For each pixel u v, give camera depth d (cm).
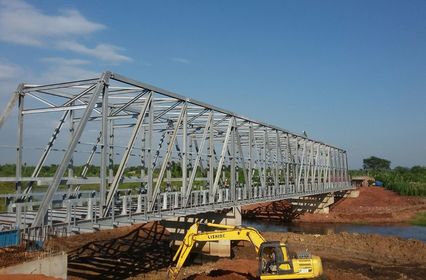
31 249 1786
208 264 3325
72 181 2095
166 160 2733
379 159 17750
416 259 3731
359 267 3434
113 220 2198
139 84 2377
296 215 6788
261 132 4859
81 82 2172
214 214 3881
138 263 3303
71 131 2531
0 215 2239
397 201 7719
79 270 2958
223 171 4600
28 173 3397
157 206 2842
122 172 2281
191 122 3600
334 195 7969
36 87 2305
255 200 4009
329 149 7744
